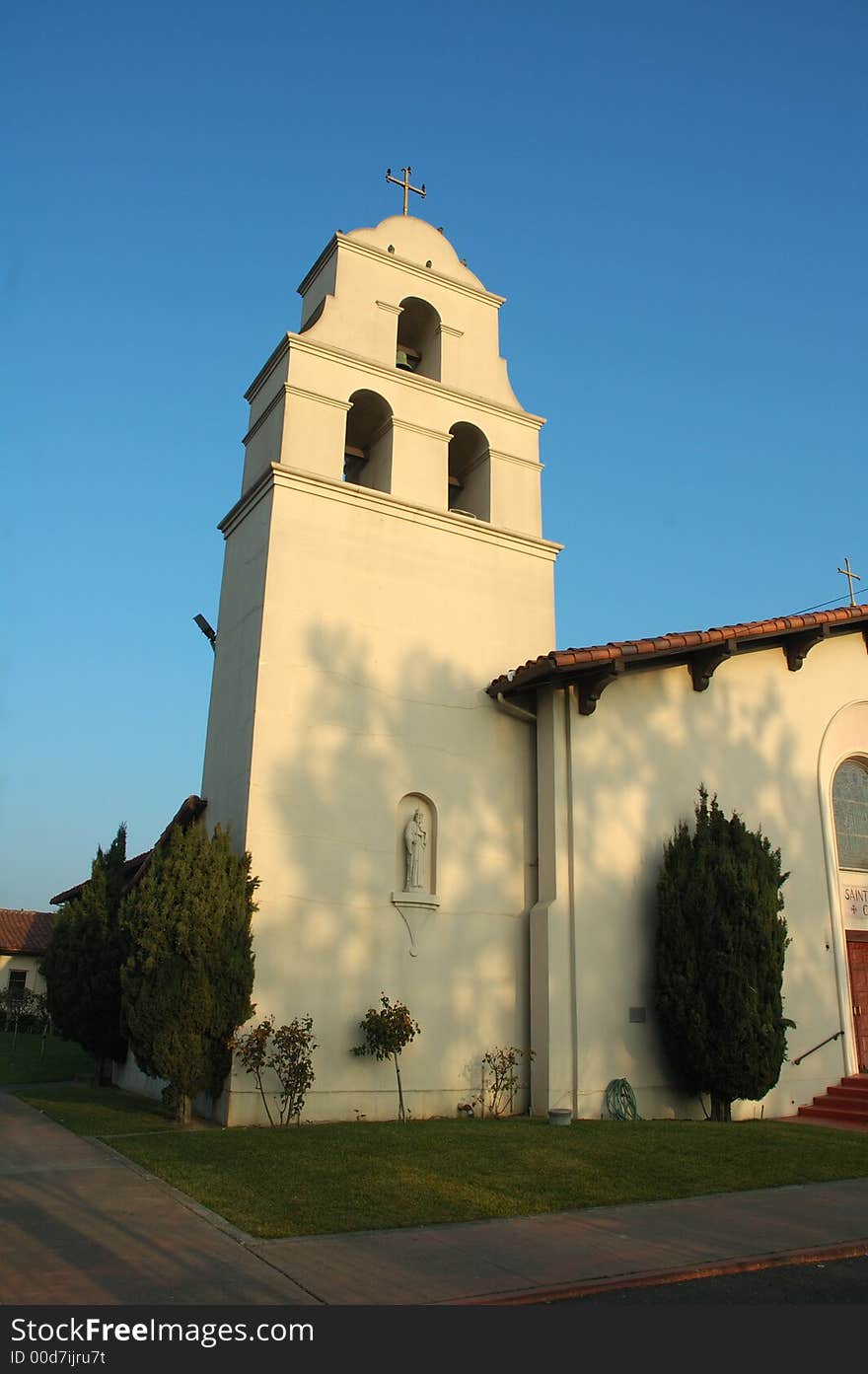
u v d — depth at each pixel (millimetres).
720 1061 14492
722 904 15227
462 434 18281
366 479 17719
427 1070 14039
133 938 12828
